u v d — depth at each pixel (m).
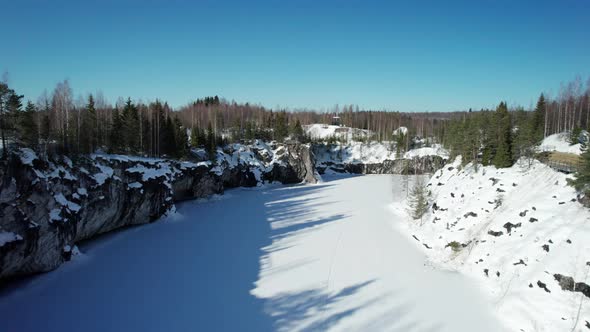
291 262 33.41
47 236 29.23
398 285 28.84
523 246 28.45
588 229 25.23
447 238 37.88
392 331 22.50
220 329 22.12
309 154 93.56
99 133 52.47
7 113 29.73
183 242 39.06
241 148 89.19
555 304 22.45
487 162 46.88
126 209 43.03
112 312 23.75
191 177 63.03
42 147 33.66
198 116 119.94
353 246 38.31
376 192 75.75
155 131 65.69
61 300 25.19
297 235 42.22
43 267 29.25
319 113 199.25
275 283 28.81
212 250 36.47
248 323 22.91
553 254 25.34
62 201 31.44
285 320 23.44
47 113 42.00
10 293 25.86
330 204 61.94
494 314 24.59
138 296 26.06
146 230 43.69
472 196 41.62
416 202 51.50
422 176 76.50
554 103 84.44
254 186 82.38
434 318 24.05
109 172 40.59
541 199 31.77
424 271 31.84
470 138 52.03
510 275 27.27
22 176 27.30
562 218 28.02
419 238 41.06
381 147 122.94
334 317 23.91
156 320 22.91
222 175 72.50
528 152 41.38
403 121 169.88
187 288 27.56
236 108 150.38
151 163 50.38
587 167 27.83
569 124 75.25
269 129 115.88
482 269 30.44
